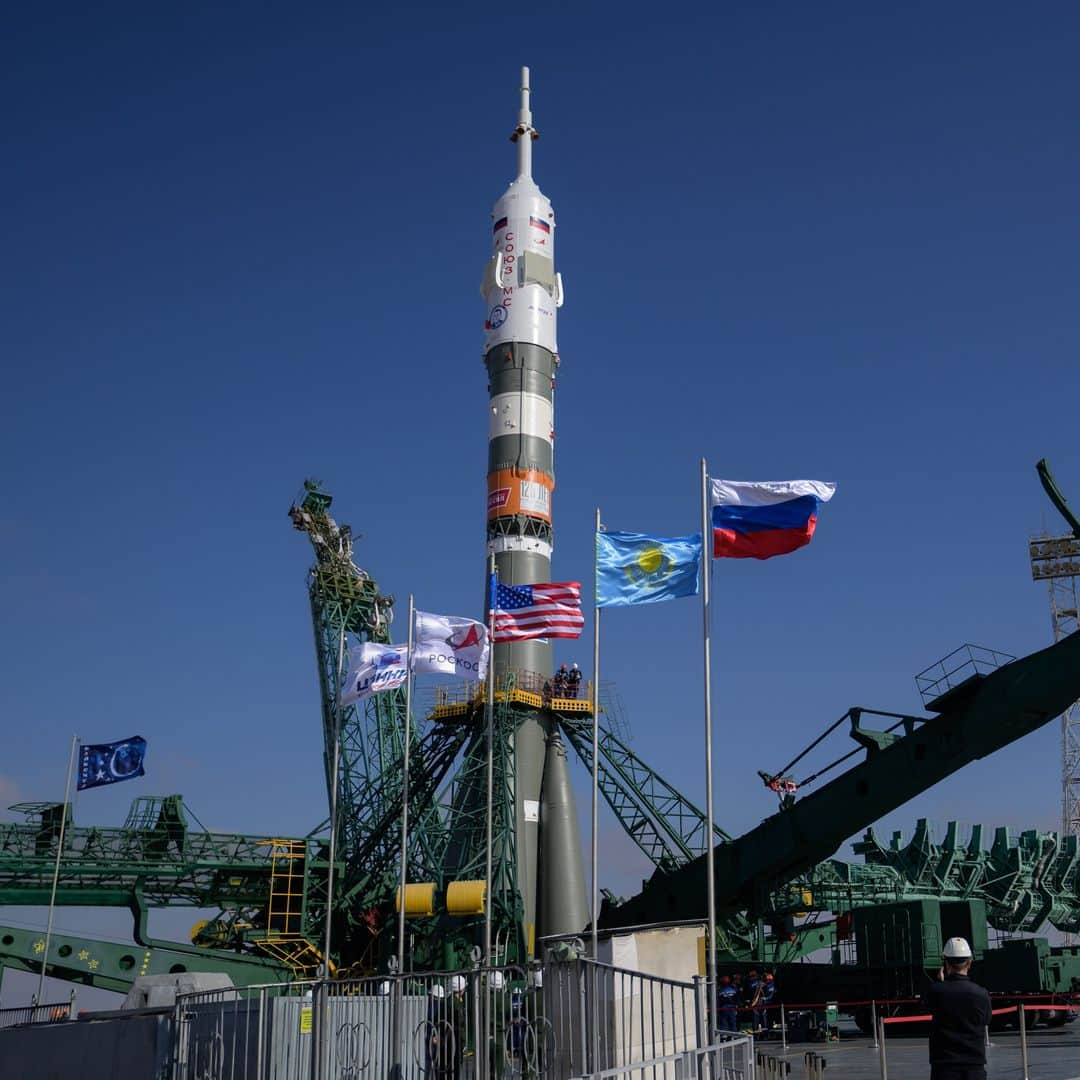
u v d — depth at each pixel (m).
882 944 47.75
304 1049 25.11
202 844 61.28
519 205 71.62
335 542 76.12
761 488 32.41
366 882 64.19
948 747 42.91
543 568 66.31
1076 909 81.12
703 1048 17.00
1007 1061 31.11
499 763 61.50
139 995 37.16
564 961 22.39
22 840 58.91
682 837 64.31
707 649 30.88
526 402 68.25
